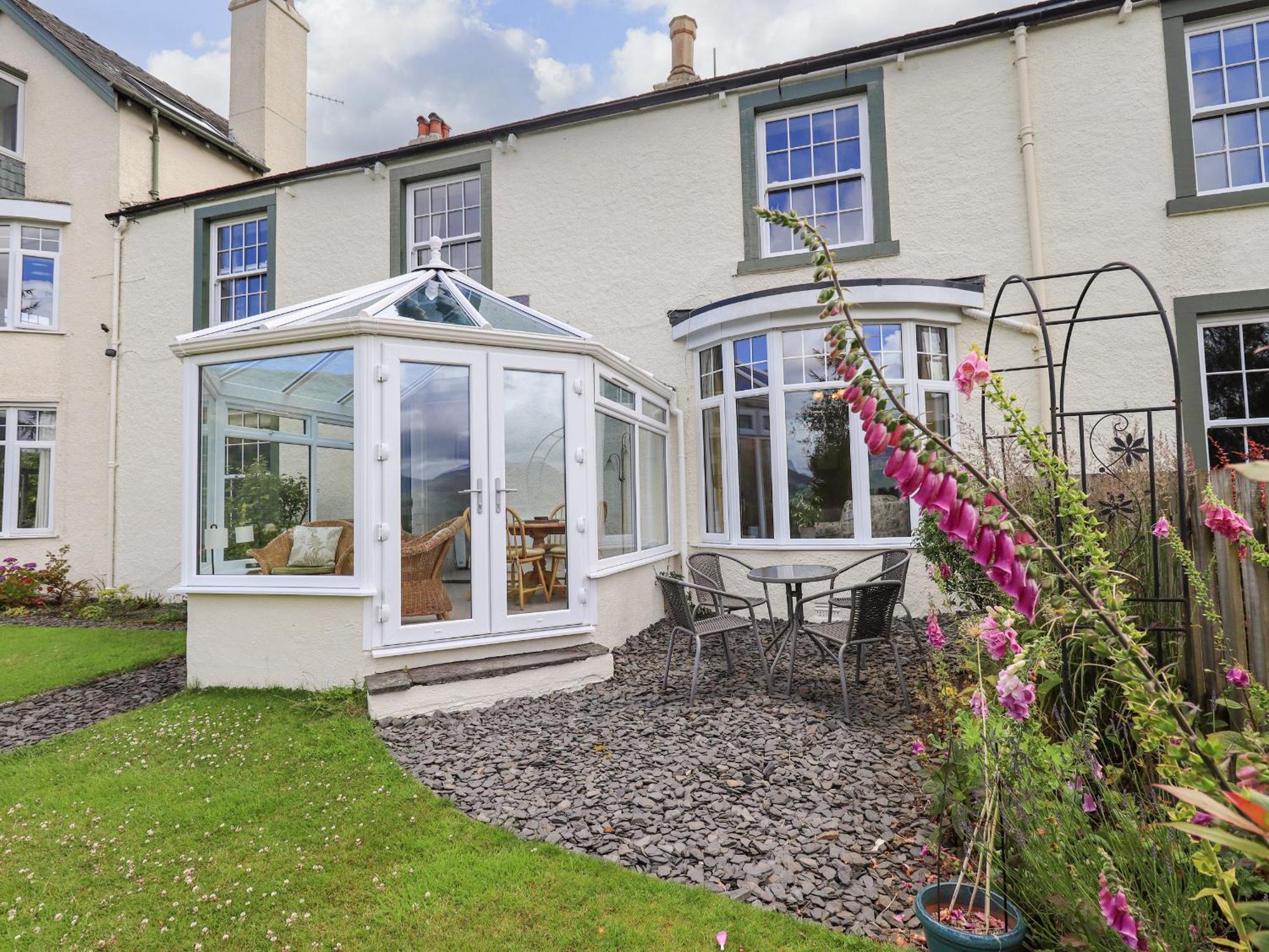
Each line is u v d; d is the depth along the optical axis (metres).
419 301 6.02
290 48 13.27
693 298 8.69
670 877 2.82
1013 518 1.55
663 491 8.30
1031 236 7.42
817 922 2.50
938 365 7.52
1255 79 7.09
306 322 5.43
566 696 5.24
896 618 6.34
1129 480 4.00
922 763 3.61
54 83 11.23
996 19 7.55
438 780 3.78
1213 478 3.18
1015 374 7.48
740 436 7.86
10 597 9.77
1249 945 1.47
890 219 7.97
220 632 5.52
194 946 2.46
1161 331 7.12
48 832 3.30
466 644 5.36
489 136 9.51
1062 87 7.53
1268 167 7.04
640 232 8.95
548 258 9.31
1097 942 1.88
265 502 5.80
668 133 8.90
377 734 4.46
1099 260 7.34
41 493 11.04
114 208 10.96
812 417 7.48
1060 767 2.33
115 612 9.68
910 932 2.41
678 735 4.29
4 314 10.93
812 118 8.47
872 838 3.02
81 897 2.77
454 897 2.68
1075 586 1.52
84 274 11.10
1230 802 1.14
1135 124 7.30
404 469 5.36
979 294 7.30
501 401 5.67
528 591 5.81
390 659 5.14
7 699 5.52
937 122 7.88
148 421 10.69
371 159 9.95
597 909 2.58
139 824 3.35
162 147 11.40
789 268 8.27
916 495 1.49
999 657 2.12
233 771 3.94
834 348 1.71
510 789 3.65
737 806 3.34
